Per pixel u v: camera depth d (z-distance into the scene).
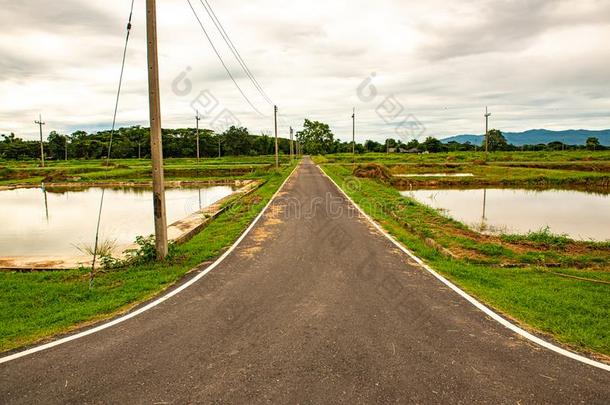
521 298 5.88
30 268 7.93
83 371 3.94
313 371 3.90
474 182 33.16
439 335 4.70
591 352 4.29
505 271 7.48
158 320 5.21
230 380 3.75
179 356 4.23
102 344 4.53
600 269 7.77
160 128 8.12
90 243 12.28
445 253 8.95
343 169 41.06
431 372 3.87
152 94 7.97
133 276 7.25
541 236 10.11
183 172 45.59
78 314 5.39
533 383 3.69
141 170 46.97
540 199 22.95
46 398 3.49
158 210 8.18
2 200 25.73
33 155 100.00
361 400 3.42
